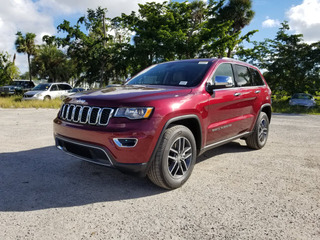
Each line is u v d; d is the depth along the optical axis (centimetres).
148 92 304
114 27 3412
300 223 240
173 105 294
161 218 244
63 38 3186
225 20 2977
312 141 620
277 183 338
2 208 256
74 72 4203
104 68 3538
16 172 357
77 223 233
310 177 363
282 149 528
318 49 2459
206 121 346
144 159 274
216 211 260
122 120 270
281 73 2512
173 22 2811
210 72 374
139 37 2909
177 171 320
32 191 297
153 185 324
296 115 1462
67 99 336
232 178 353
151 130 272
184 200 284
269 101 531
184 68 400
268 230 228
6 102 1499
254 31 2848
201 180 344
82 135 288
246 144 545
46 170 368
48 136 604
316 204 280
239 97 420
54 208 259
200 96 336
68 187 312
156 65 456
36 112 1183
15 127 728
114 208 262
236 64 448
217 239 212
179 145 309
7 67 3566
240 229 228
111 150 269
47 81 4503
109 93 309
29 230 220
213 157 456
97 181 332
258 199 289
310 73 2489
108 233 218
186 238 213
